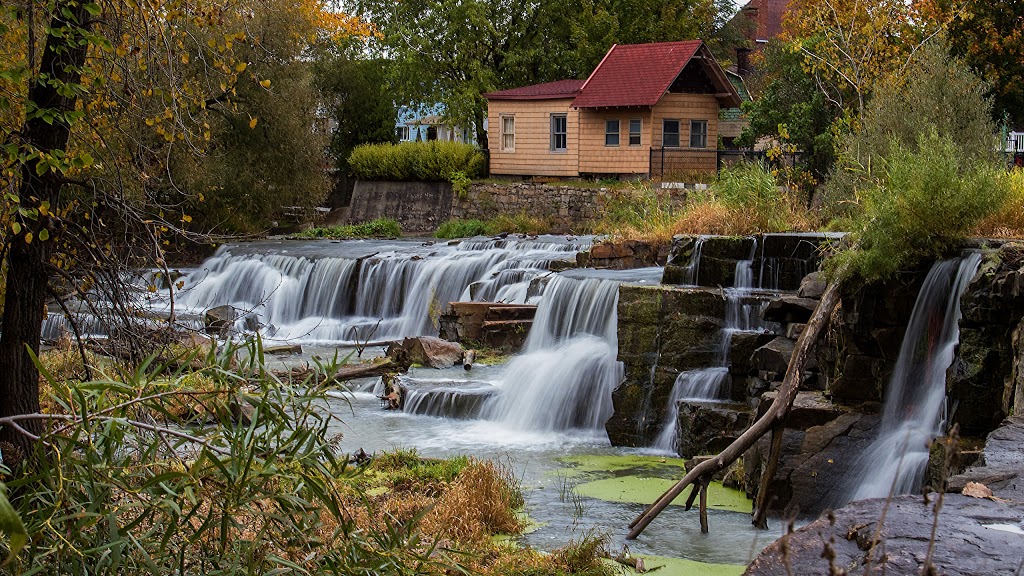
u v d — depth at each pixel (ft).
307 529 15.01
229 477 13.92
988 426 26.68
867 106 69.67
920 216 30.86
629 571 25.21
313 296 73.31
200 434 14.70
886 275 30.71
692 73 111.04
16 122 22.57
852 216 46.24
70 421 14.21
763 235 43.83
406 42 130.41
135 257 25.05
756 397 36.32
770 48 106.83
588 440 41.22
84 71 20.61
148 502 14.30
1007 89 91.61
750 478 31.60
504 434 41.93
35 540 13.17
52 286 23.49
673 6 138.10
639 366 40.55
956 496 15.05
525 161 119.96
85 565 13.99
